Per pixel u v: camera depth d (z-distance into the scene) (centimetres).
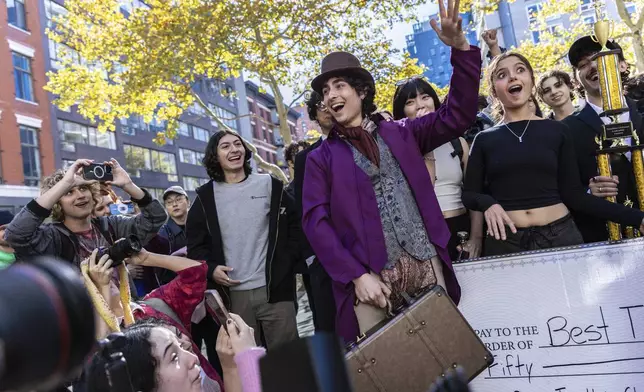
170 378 157
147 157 3281
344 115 245
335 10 1567
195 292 269
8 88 2180
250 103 5003
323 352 38
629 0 1443
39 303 32
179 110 1755
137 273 460
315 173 248
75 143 2616
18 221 275
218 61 1606
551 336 259
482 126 421
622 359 248
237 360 146
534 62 1827
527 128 295
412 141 243
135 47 1619
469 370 211
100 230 317
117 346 104
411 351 209
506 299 267
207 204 375
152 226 323
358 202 236
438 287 218
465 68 230
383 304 221
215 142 380
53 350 32
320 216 238
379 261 229
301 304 917
